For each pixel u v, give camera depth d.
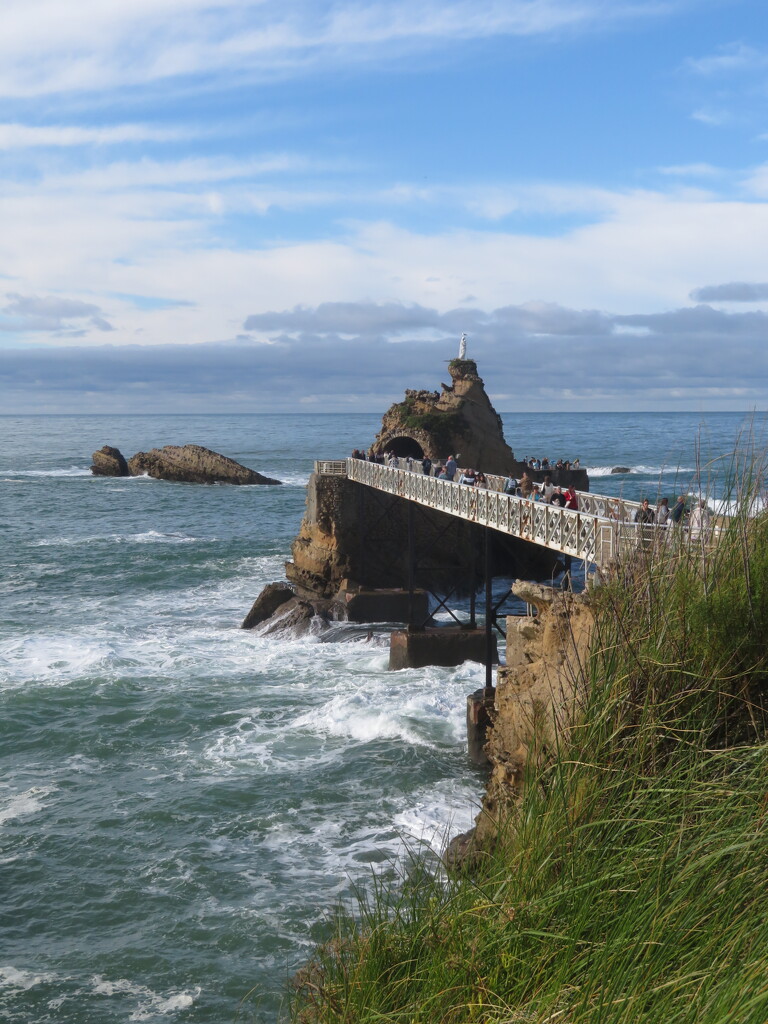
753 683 5.83
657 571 6.66
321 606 32.75
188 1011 10.47
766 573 6.14
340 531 37.19
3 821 15.66
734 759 5.14
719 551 6.48
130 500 75.56
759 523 6.46
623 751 5.49
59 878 13.66
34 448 151.12
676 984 3.78
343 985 5.09
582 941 4.30
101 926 12.34
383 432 50.62
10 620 32.69
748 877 4.30
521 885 4.89
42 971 11.36
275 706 22.16
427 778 17.31
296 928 11.98
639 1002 3.80
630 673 5.84
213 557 46.97
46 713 21.69
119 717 21.41
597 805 5.15
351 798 16.41
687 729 5.34
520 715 9.09
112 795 16.75
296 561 38.94
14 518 63.31
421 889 5.84
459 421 49.12
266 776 17.53
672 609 6.22
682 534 6.83
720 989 3.64
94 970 11.34
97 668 25.34
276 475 103.31
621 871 4.57
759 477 6.66
